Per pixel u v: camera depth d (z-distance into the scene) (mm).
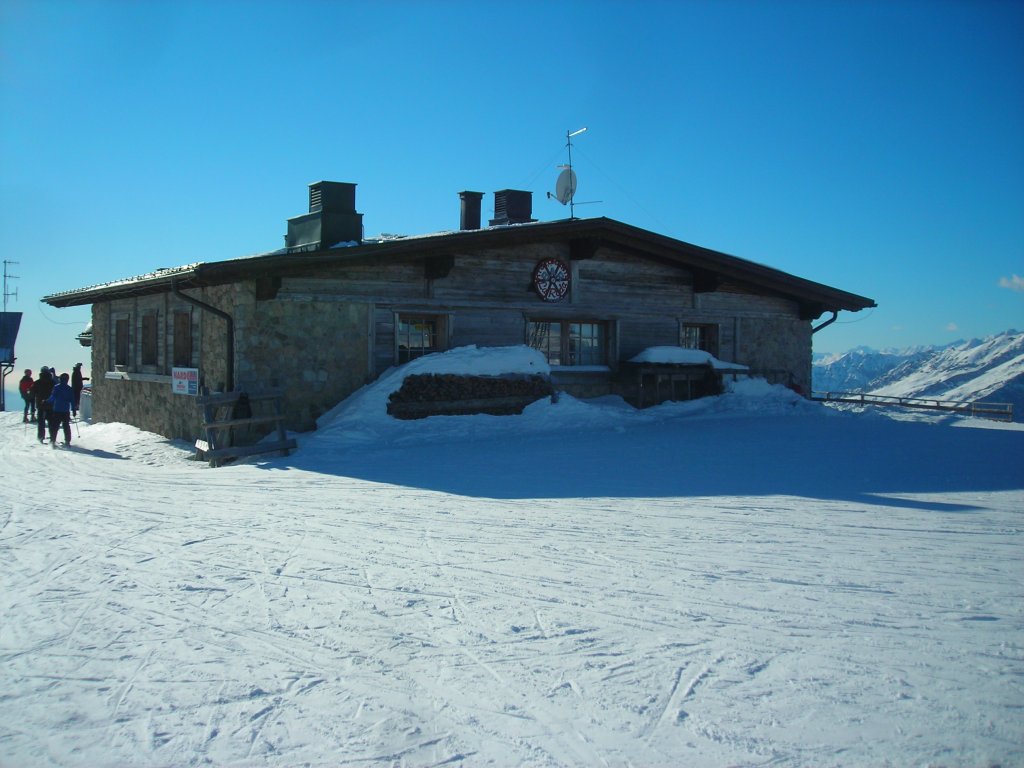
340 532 6699
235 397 11914
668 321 18016
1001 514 7281
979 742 3174
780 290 19047
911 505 7695
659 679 3744
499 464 10438
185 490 9109
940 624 4422
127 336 17906
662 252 17156
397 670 3869
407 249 13922
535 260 16219
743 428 14219
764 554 5879
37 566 5797
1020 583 5148
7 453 13922
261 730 3305
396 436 12789
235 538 6555
